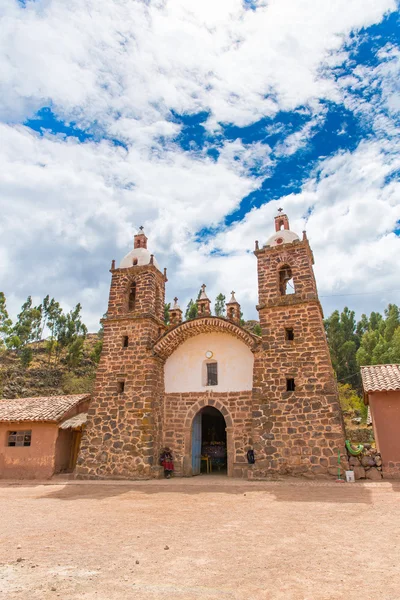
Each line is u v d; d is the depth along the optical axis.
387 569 6.30
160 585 5.64
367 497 13.36
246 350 22.61
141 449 20.69
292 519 10.34
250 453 20.23
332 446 17.69
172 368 23.83
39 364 64.62
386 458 17.61
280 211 24.70
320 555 7.12
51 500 14.50
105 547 7.79
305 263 21.25
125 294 24.56
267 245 22.83
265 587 5.57
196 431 22.94
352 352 57.47
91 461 21.20
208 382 23.02
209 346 23.52
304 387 18.98
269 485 16.72
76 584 5.67
